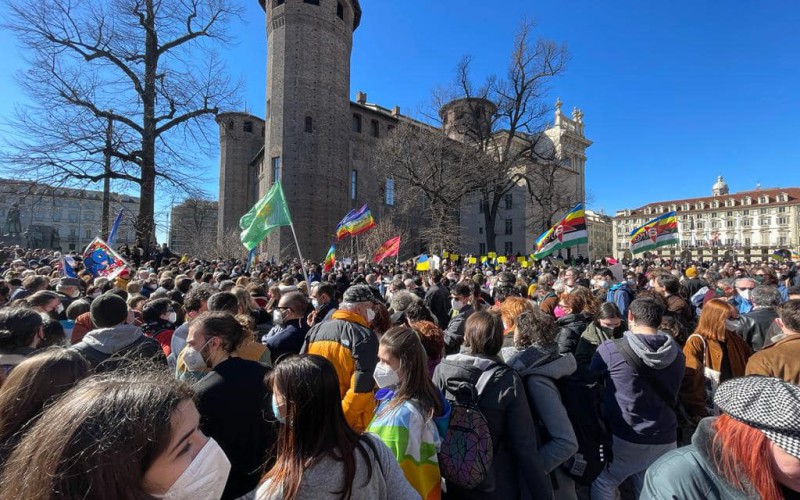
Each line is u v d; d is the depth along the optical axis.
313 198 37.53
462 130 36.28
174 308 5.12
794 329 3.16
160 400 1.14
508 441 2.40
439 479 2.18
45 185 18.92
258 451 2.22
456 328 4.92
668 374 2.94
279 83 37.97
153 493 1.09
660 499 1.41
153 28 22.11
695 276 9.66
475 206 60.12
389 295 8.70
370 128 49.72
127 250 19.33
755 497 1.24
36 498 0.96
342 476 1.57
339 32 40.16
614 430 3.06
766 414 1.21
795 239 86.56
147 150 21.34
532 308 3.01
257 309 6.13
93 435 1.00
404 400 2.22
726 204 98.31
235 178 52.69
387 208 49.06
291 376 1.62
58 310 5.80
